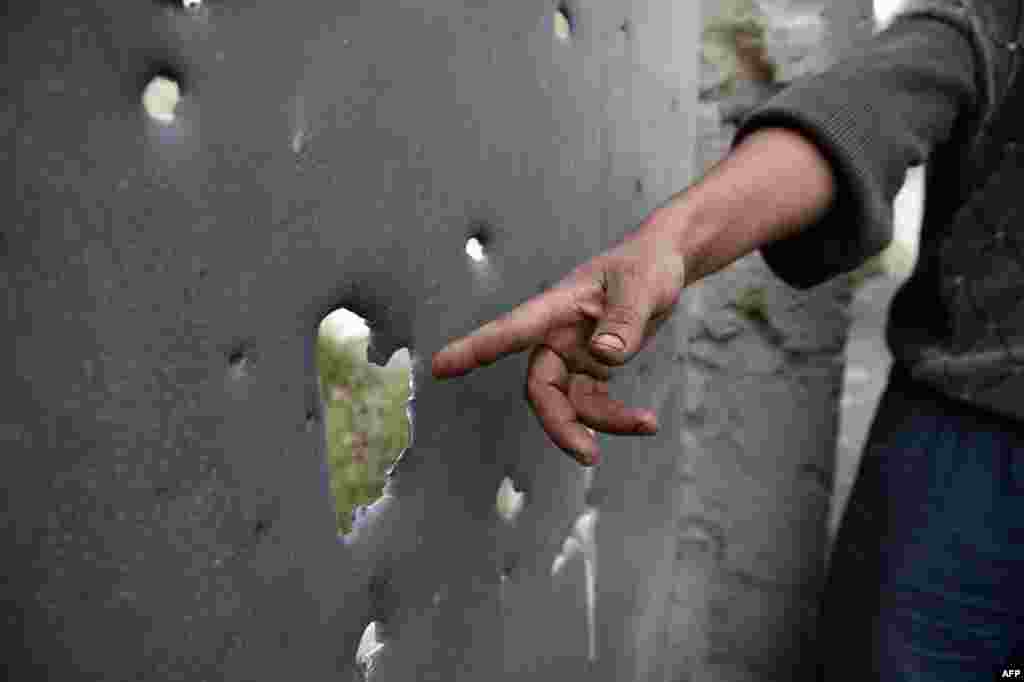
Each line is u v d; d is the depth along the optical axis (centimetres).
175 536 43
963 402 93
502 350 57
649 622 145
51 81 34
